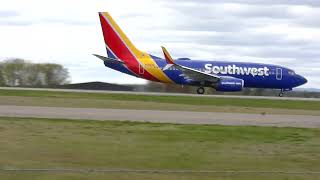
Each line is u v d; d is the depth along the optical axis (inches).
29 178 800.9
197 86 4224.9
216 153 1154.0
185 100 3132.4
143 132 1502.2
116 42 4170.8
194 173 878.4
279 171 934.4
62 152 1091.3
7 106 2300.7
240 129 1643.7
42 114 1957.4
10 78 6830.7
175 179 829.2
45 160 991.6
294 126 1806.1
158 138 1380.4
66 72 6899.6
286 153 1188.5
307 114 2370.8
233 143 1334.9
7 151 1075.9
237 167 983.6
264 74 4188.0
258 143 1347.2
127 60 4160.9
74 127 1560.0
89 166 949.8
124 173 863.1
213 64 4136.3
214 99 3321.9
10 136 1305.4
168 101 2999.5
